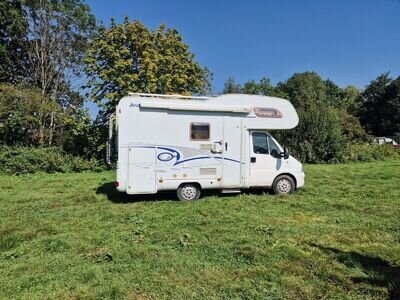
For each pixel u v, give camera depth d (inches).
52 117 821.9
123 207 354.0
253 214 314.2
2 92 735.1
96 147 823.7
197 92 945.5
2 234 262.5
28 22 882.8
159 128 373.1
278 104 409.4
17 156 679.1
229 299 156.4
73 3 901.8
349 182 503.8
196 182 383.9
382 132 2209.6
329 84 2610.7
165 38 885.2
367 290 162.4
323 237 241.0
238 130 396.8
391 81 2241.6
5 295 162.7
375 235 245.9
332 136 901.8
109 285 169.9
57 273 186.7
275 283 170.9
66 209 348.2
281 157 413.4
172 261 199.5
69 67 919.7
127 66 813.9
